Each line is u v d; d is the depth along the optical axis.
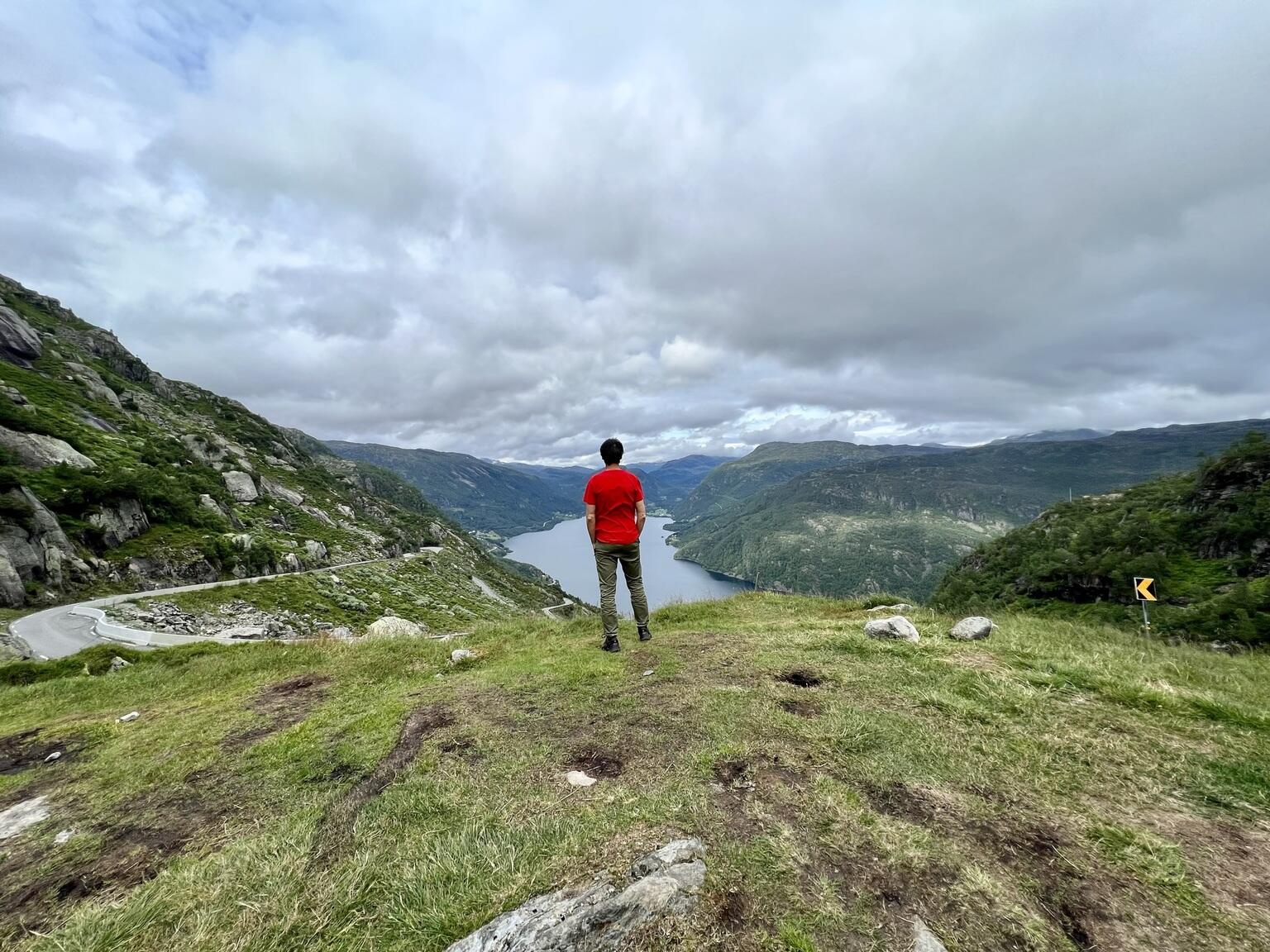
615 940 2.66
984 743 4.68
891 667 6.81
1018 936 2.66
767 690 6.05
